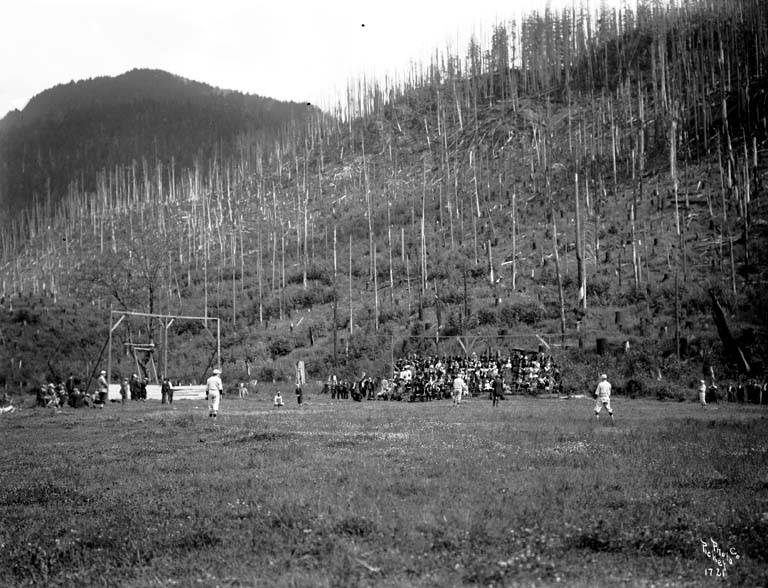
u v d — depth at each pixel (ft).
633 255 285.43
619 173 407.44
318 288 358.02
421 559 29.81
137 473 57.36
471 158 475.72
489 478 49.08
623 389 184.55
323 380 243.40
